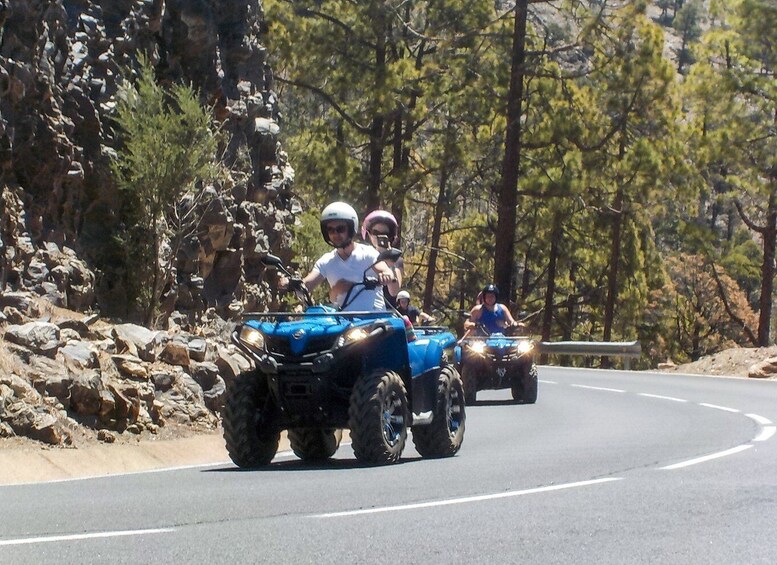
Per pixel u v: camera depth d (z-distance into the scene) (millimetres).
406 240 64688
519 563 6543
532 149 50094
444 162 50750
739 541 7289
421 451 13516
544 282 84438
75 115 20609
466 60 48125
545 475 10812
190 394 16891
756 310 103500
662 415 20469
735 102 59688
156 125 21203
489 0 50438
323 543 7117
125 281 21422
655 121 49656
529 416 21000
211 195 23344
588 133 48719
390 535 7398
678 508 8594
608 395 26734
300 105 53156
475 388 24750
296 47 46688
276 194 28312
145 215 21328
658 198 53094
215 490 9820
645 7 45188
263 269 27078
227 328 24141
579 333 83812
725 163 61188
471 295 79938
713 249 58688
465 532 7527
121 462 14047
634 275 70562
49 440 13773
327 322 12320
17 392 14141
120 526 7770
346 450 15539
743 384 30609
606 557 6730
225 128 25875
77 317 18281
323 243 32125
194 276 23484
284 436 17016
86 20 21297
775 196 60125
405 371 12781
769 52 60375
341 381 12703
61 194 20000
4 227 17891
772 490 9594
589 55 46906
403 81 46688
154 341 17562
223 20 26938
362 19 46500
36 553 6762
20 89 18312
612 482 10188
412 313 15125
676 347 89250
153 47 23641
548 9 48281
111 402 15141
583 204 48406
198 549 6910
